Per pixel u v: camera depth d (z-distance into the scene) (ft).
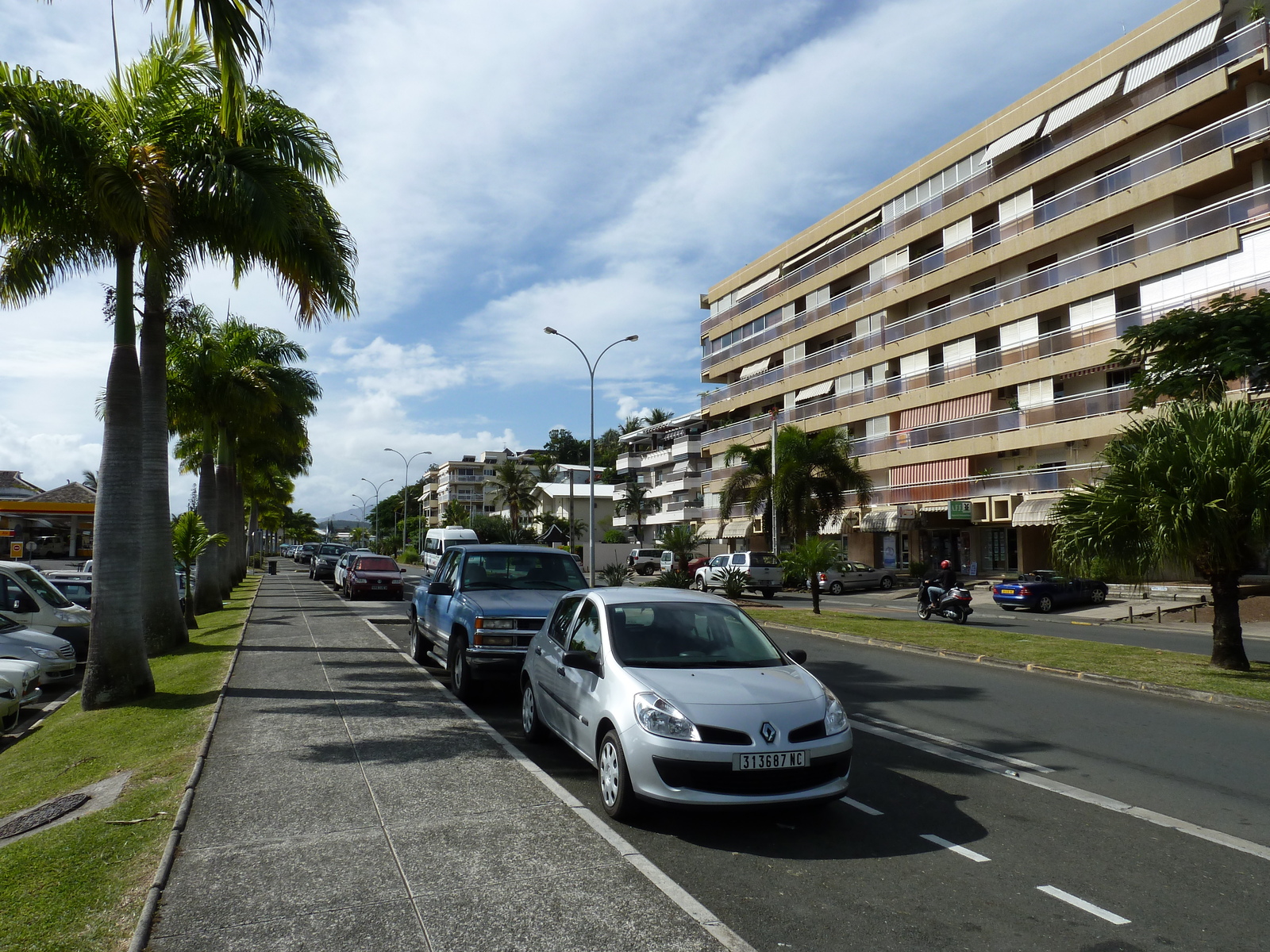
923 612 73.31
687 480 211.82
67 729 29.89
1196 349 54.03
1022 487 106.52
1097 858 16.30
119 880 14.47
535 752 23.89
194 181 36.37
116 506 34.17
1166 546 37.24
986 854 16.49
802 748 16.93
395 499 499.10
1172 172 88.69
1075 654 44.34
